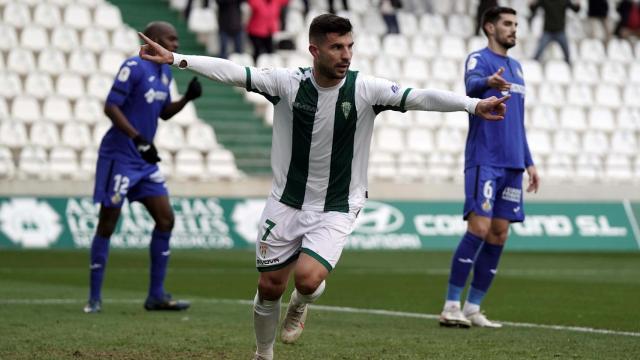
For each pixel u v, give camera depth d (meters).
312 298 18.42
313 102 18.25
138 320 26.38
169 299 29.00
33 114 62.72
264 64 67.06
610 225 64.69
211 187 61.28
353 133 18.44
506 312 29.69
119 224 56.03
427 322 26.75
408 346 21.89
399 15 77.31
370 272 45.00
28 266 46.12
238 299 33.00
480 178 26.12
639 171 73.19
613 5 84.19
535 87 74.38
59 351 20.89
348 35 17.88
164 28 27.89
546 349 21.53
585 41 79.38
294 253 18.70
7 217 55.06
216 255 54.19
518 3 81.00
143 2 72.38
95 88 65.06
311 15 74.12
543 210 63.75
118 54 67.00
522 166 26.80
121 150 28.56
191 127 64.88
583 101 75.38
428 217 62.09
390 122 70.44
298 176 18.53
